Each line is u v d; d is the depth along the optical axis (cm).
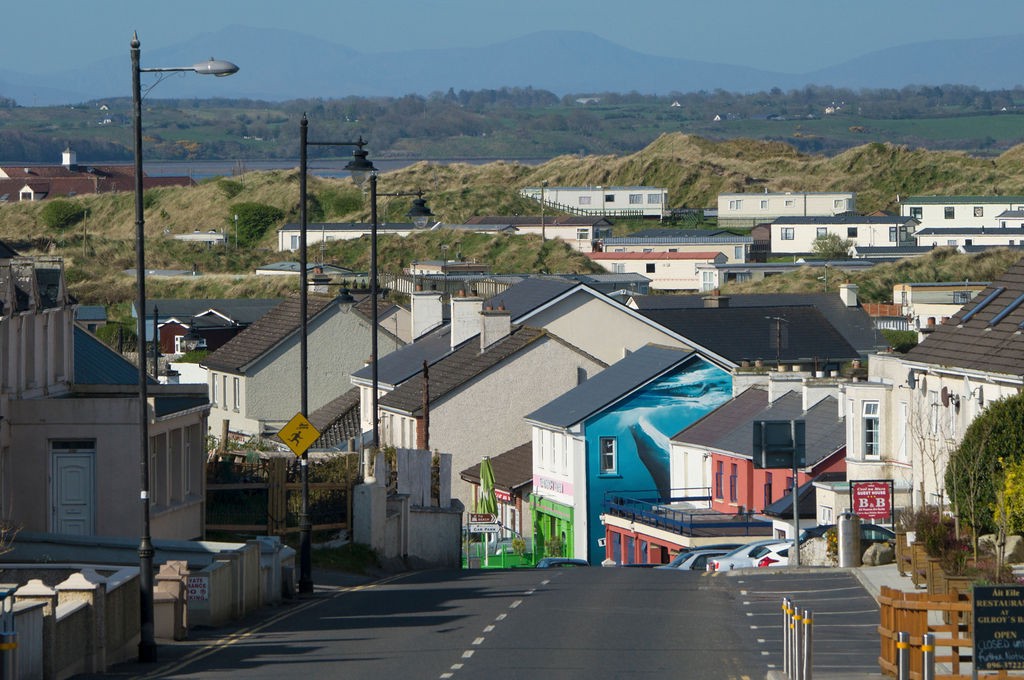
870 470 15225
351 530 13525
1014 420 11169
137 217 8062
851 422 15350
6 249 13312
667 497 19500
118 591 7606
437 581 12131
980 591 5750
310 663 7350
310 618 9400
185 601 8469
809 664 6109
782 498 15762
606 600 10194
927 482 14212
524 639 8125
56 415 11675
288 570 10756
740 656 7450
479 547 18200
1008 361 13075
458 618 9162
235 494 13612
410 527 14700
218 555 9400
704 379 19862
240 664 7394
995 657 5747
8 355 11512
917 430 13988
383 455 14300
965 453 11225
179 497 12556
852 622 8831
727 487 17825
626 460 19538
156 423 11912
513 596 10538
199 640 8412
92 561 10162
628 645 7856
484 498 18938
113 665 7450
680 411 19738
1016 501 9650
